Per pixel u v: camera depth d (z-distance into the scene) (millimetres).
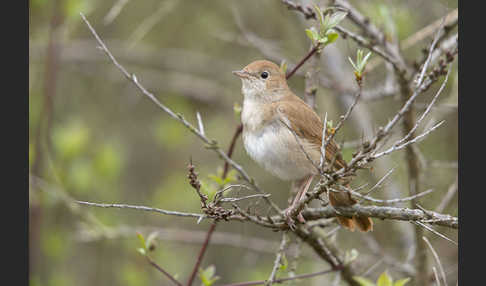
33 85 13211
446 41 8812
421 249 8531
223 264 14297
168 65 15047
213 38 14516
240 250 14352
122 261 13297
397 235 10820
